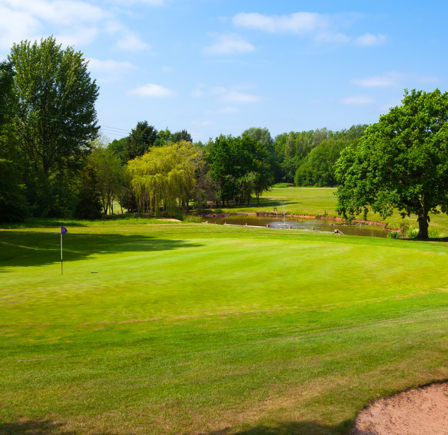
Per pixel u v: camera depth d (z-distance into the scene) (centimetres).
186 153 6806
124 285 1325
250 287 1301
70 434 381
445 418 429
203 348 709
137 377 546
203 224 4494
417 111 2970
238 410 429
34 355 683
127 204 6850
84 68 5431
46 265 1775
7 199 4047
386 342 671
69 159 5578
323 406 437
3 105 3325
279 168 16925
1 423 406
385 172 2955
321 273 1520
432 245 2378
